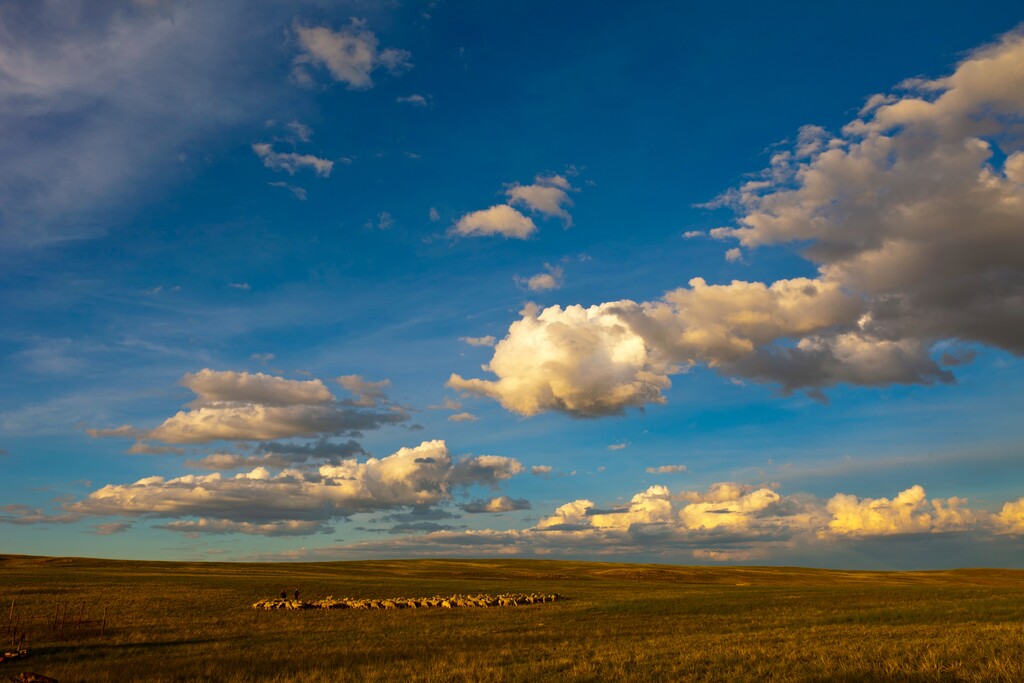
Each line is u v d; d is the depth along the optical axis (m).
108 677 26.95
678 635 37.06
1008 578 160.50
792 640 30.56
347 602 65.94
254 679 26.39
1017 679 19.00
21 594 67.94
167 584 85.62
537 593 83.88
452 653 31.83
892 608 48.41
